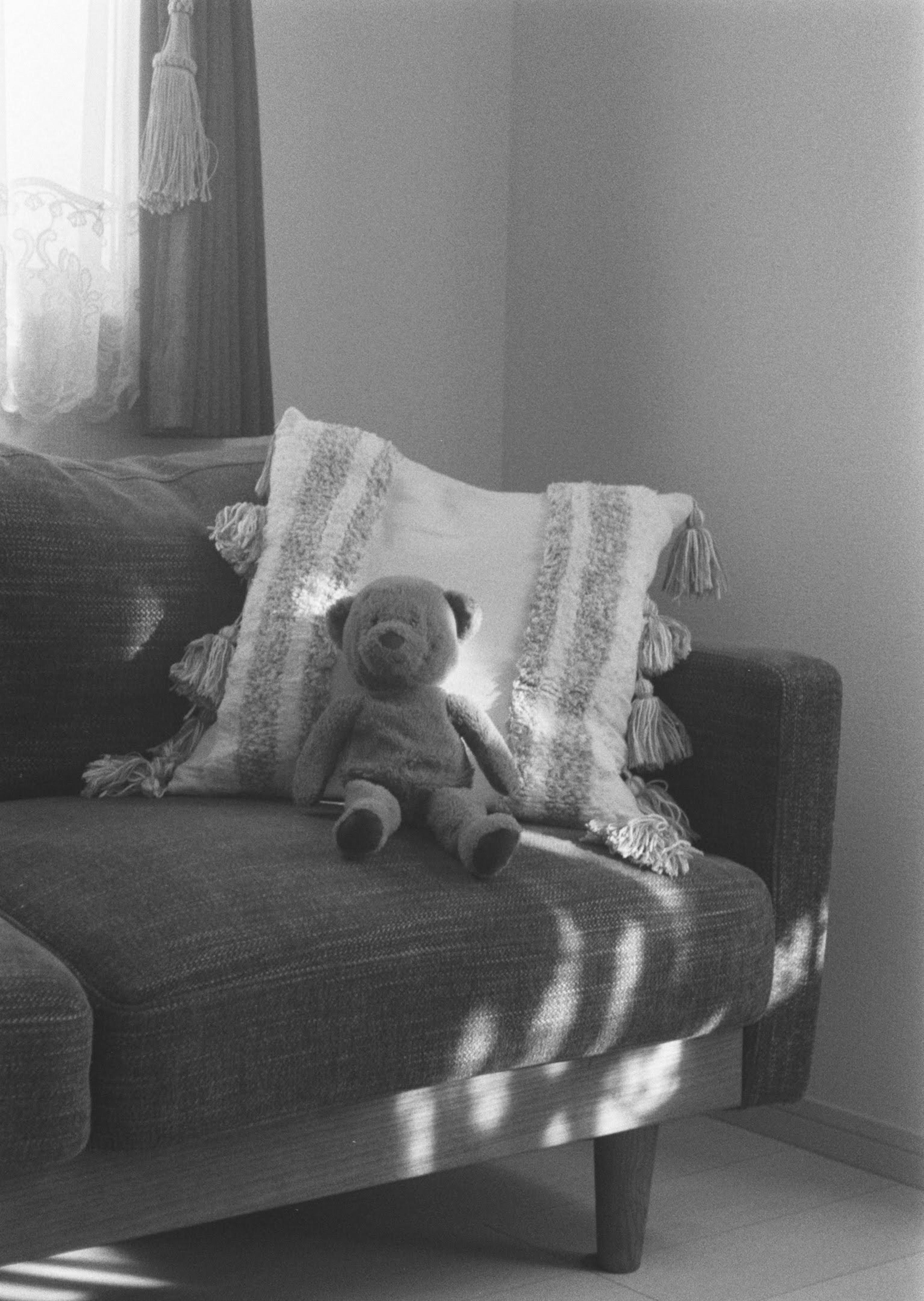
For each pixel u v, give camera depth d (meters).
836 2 2.27
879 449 2.22
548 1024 1.56
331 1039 1.42
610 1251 1.81
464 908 1.53
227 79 2.35
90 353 2.28
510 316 2.90
